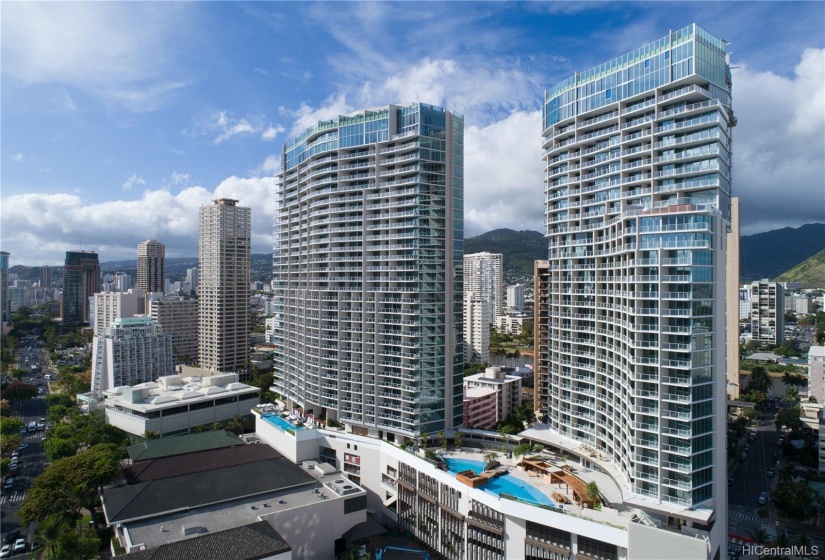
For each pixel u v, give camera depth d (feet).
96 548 371.35
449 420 533.14
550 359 501.97
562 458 456.86
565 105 475.72
